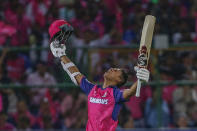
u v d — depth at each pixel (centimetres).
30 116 4466
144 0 5506
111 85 2591
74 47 4288
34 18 5356
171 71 4394
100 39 4950
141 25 5172
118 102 2514
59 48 2655
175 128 4281
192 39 5084
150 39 2419
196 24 5319
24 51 4450
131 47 4297
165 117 4328
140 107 4381
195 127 4322
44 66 4553
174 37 5059
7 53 4566
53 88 4434
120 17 5259
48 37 5166
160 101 4281
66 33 2636
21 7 5428
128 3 5422
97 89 2581
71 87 4384
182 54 4403
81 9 5325
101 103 2525
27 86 4381
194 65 4416
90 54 4312
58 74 4512
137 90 2383
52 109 4447
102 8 5338
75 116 4425
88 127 2550
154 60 4253
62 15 5347
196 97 4328
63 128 4428
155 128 4316
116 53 4356
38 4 5462
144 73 2356
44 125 4453
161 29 5150
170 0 5509
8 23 5306
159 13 5303
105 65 4331
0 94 4466
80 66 4306
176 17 5341
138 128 4350
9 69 4603
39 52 4650
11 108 4462
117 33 5003
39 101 4462
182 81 4266
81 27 5147
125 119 4375
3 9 5428
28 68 4634
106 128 2508
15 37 5084
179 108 4338
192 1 5534
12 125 4466
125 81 2620
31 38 5119
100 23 5206
